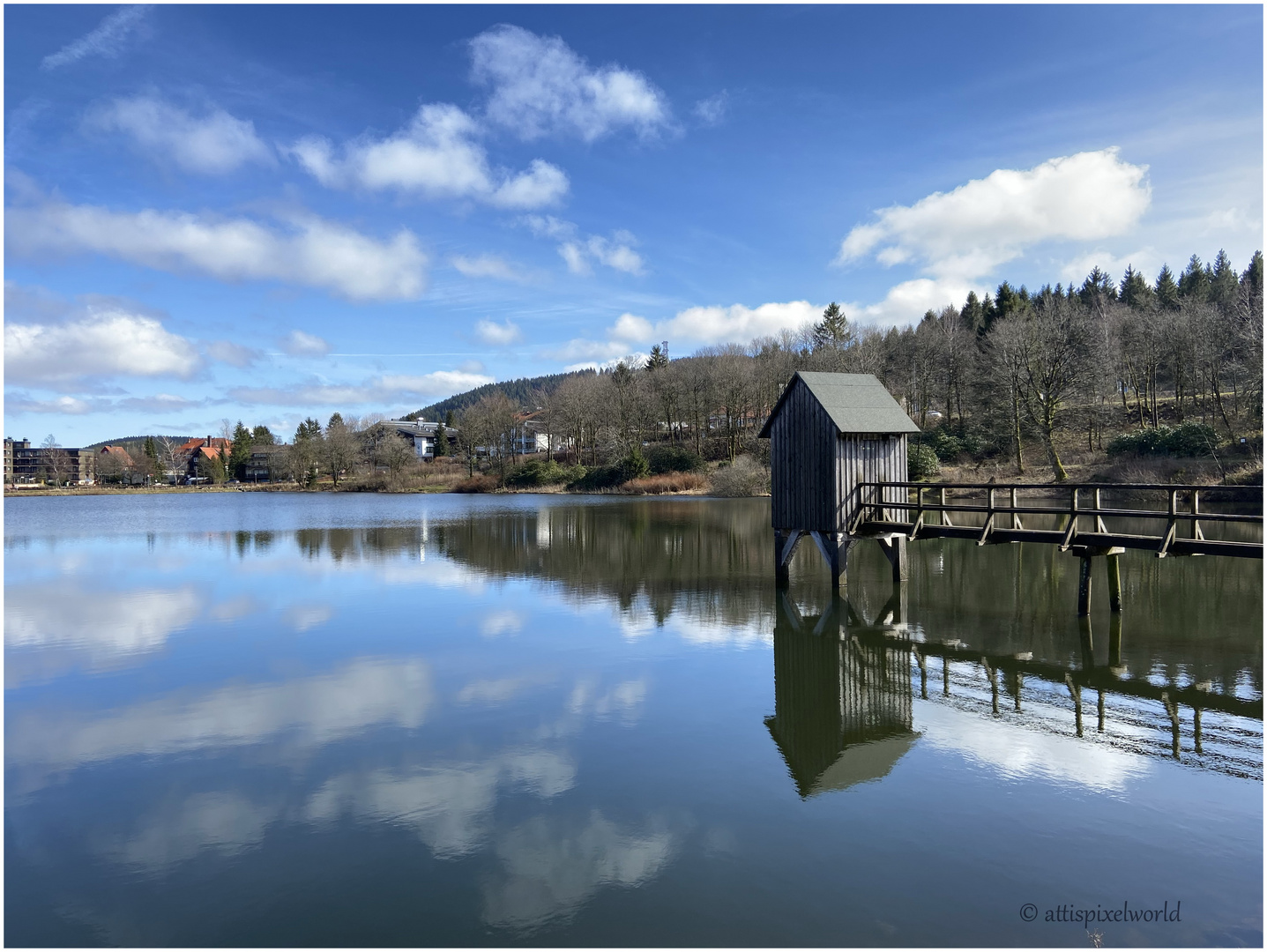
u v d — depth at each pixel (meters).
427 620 19.09
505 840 8.24
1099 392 65.12
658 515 49.97
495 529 42.41
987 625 17.45
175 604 21.53
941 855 7.85
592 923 6.74
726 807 8.99
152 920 6.89
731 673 14.35
